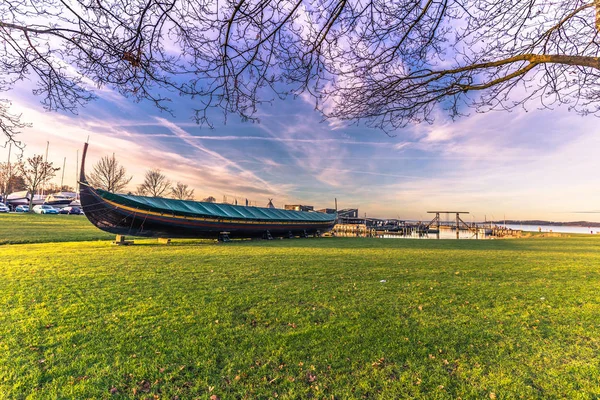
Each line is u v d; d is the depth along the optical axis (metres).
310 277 9.10
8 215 36.84
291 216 32.84
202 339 4.58
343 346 4.42
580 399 3.22
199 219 22.34
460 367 3.88
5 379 3.47
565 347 4.45
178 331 4.86
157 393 3.29
